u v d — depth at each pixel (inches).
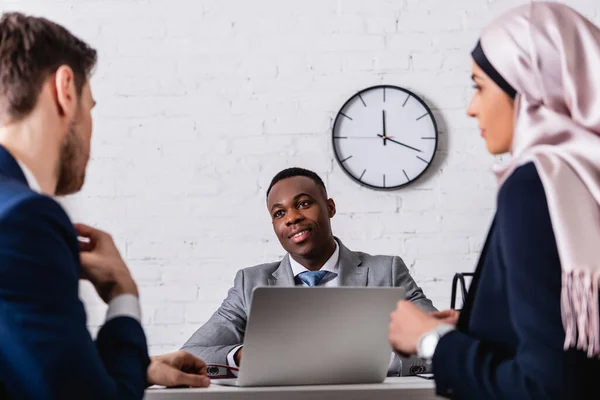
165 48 129.8
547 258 38.3
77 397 36.0
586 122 41.3
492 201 127.0
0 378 36.0
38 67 42.3
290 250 101.0
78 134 44.1
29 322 35.3
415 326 44.5
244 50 129.8
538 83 42.4
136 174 127.9
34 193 37.4
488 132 45.4
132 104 128.9
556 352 37.3
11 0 129.3
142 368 41.8
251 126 128.6
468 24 129.5
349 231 126.8
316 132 128.5
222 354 87.9
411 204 127.1
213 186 127.9
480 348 41.1
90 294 124.6
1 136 41.8
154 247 126.8
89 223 126.7
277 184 102.2
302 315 53.3
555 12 43.4
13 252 35.6
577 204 38.6
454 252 126.3
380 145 127.3
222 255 126.8
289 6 130.3
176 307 125.9
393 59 129.3
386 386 52.7
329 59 129.4
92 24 129.9
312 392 50.8
